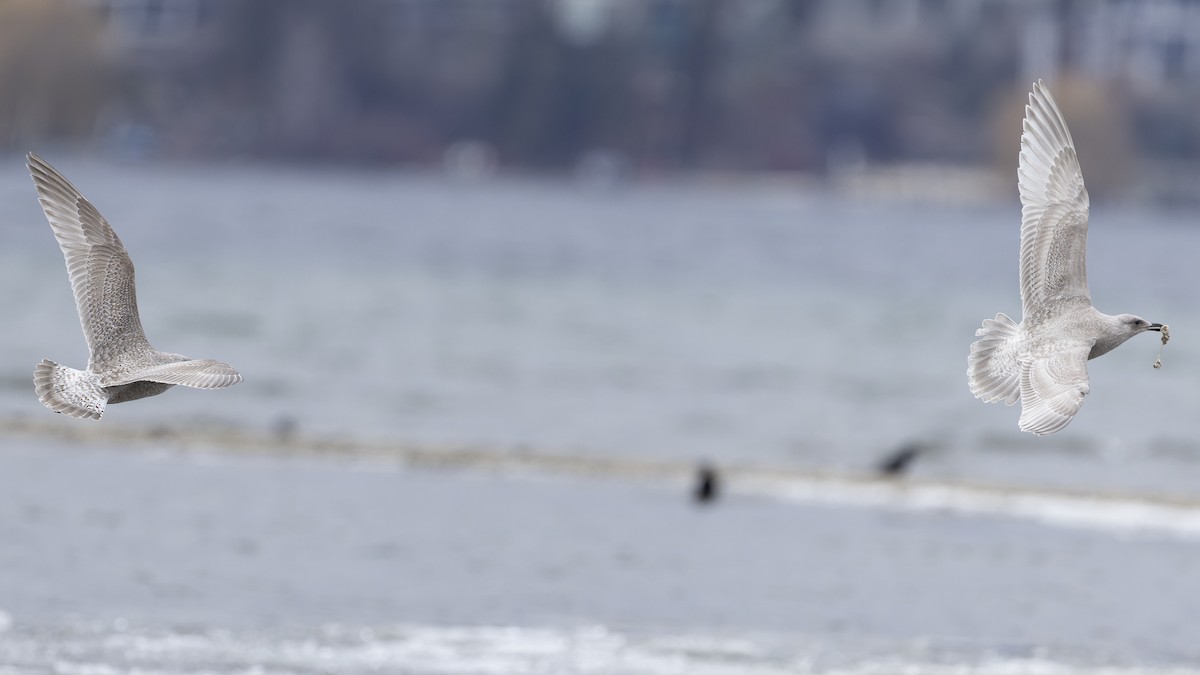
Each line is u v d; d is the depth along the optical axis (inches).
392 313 7613.2
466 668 2258.9
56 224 1291.8
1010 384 1286.9
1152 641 2541.8
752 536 3179.1
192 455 3705.7
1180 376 6476.4
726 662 2340.1
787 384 5954.7
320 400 4968.0
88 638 2303.2
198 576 2696.9
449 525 3159.5
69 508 3120.1
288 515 3169.3
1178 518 3457.2
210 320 6958.7
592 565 2908.5
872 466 4180.6
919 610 2674.7
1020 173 1405.0
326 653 2293.3
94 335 1258.6
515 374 5866.1
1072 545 3203.7
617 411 5137.8
